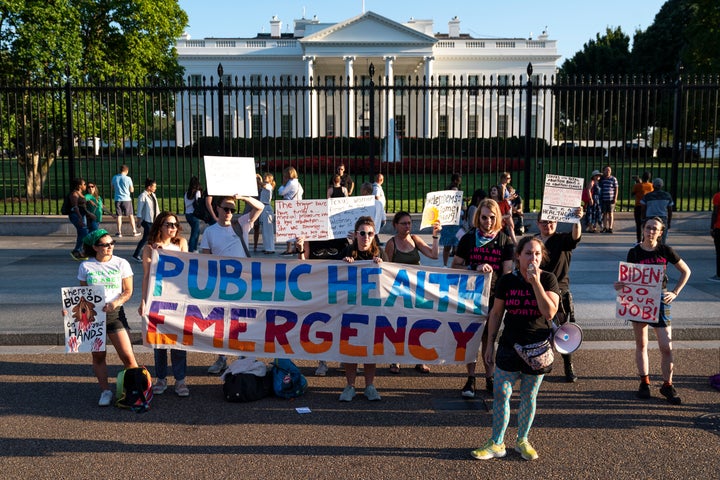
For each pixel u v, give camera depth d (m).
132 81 27.56
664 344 5.90
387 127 16.66
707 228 16.62
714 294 9.73
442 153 37.69
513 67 58.78
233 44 59.50
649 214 12.20
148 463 4.71
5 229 16.11
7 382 6.44
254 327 6.38
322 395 6.19
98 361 5.88
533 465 4.72
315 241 7.48
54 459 4.77
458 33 70.56
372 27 55.84
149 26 29.28
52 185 29.58
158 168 39.44
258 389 6.03
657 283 5.84
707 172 34.72
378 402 6.02
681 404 5.90
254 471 4.61
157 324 6.27
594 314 8.58
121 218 16.23
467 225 11.18
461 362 6.30
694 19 33.81
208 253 6.70
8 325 8.05
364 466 4.70
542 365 4.62
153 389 6.16
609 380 6.55
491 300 6.39
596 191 16.59
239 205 21.80
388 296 6.32
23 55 21.17
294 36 71.69
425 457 4.84
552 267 6.13
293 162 34.53
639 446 5.03
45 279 10.95
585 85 16.28
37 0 21.59
